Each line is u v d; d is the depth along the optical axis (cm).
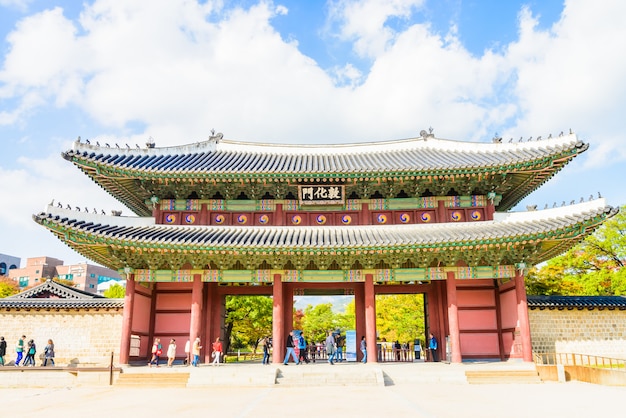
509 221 2853
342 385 2353
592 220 2452
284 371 2472
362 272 2831
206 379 2419
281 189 3023
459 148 3359
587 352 2922
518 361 2725
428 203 3020
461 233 2681
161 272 2786
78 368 2473
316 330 8762
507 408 1619
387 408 1630
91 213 2786
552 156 2708
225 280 2795
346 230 2920
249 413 1546
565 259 5084
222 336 3209
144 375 2475
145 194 3127
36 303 3077
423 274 2789
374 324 2750
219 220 3042
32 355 2811
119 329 3042
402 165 3016
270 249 2544
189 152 3462
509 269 2731
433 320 3050
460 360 2625
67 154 2767
